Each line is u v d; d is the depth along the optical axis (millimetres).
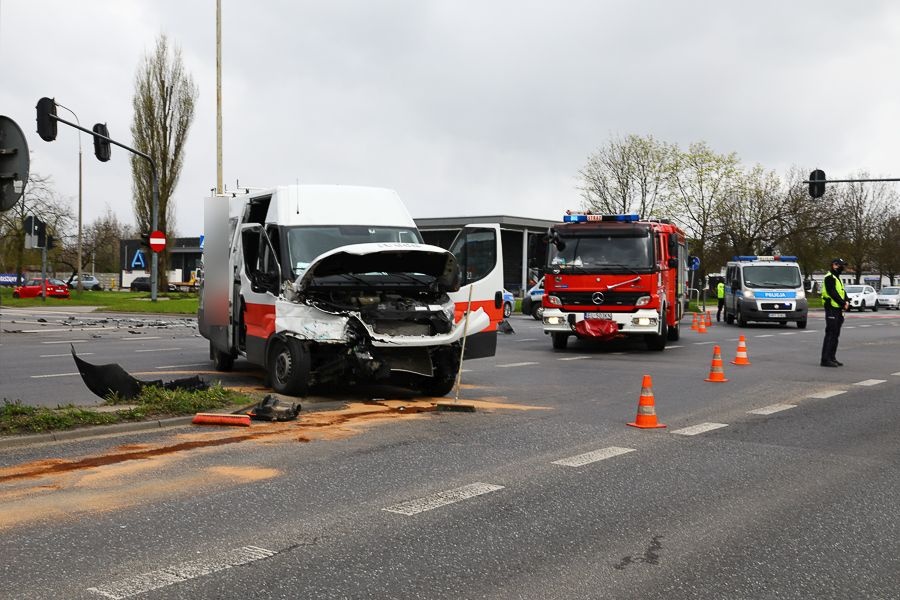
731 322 38125
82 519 5762
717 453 8367
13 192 8453
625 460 7977
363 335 11172
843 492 6855
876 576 4918
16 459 7582
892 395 12945
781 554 5285
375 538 5453
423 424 9852
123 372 10352
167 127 58219
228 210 14227
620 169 58031
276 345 11797
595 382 14336
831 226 63938
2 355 17938
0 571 4719
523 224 62406
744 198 59875
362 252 10875
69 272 104062
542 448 8492
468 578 4762
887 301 68938
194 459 7715
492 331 12180
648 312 20266
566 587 4652
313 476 7141
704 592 4625
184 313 37688
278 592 4484
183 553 5078
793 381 14734
